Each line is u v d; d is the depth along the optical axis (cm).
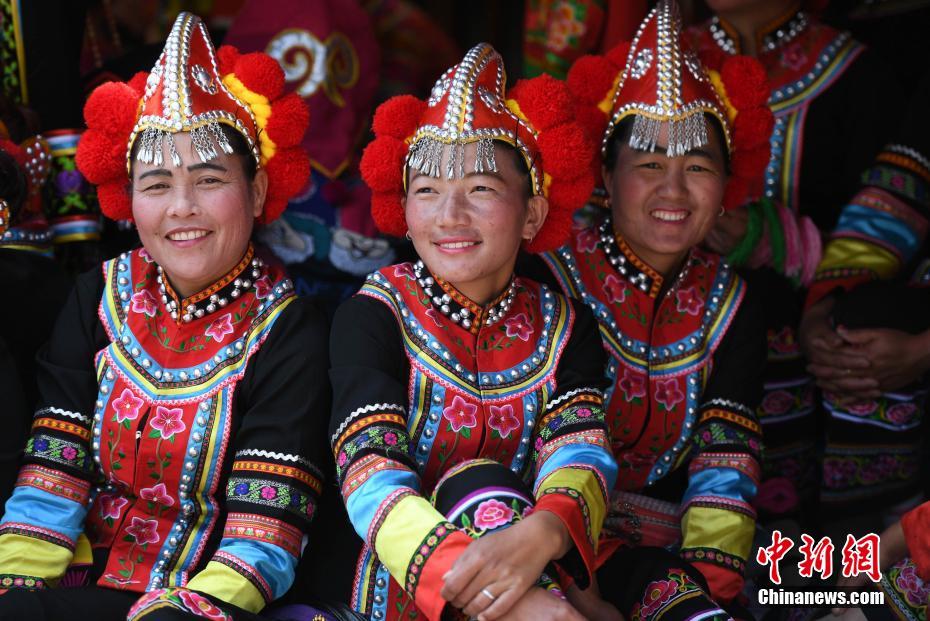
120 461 333
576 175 346
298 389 335
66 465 331
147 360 335
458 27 663
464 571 284
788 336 462
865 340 447
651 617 324
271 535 321
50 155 416
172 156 323
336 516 352
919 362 448
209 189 328
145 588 324
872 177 477
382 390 325
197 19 338
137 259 347
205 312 338
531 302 354
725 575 354
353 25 491
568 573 311
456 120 328
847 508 475
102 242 461
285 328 340
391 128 343
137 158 327
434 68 573
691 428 381
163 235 326
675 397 378
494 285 343
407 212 338
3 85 428
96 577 331
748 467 371
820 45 475
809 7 484
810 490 475
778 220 457
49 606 302
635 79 367
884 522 478
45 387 339
